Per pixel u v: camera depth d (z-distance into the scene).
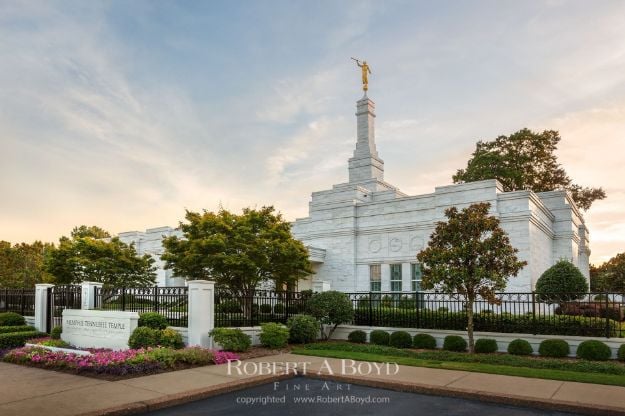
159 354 12.70
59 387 10.43
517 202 27.61
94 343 16.42
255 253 20.05
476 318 17.05
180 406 9.28
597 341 14.30
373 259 32.69
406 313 18.44
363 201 36.22
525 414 8.78
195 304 15.22
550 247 33.56
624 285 48.59
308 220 36.06
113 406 8.74
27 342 17.41
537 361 13.49
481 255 15.17
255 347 16.23
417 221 31.16
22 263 43.78
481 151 45.59
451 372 12.11
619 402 9.06
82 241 28.17
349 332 19.08
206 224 20.27
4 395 9.73
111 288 19.33
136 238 44.28
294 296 19.25
